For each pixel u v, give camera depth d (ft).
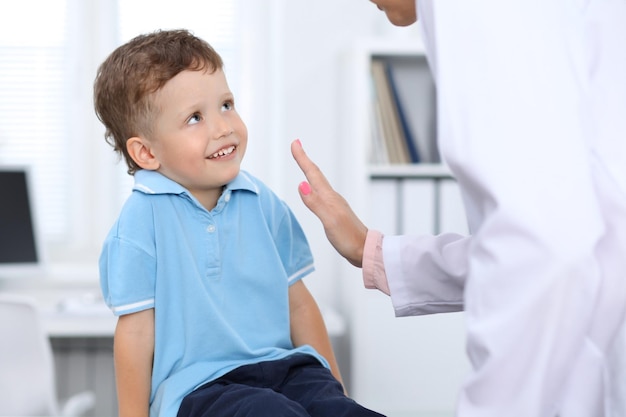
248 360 4.05
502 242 2.58
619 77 2.86
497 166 2.58
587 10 2.96
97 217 12.07
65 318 9.39
